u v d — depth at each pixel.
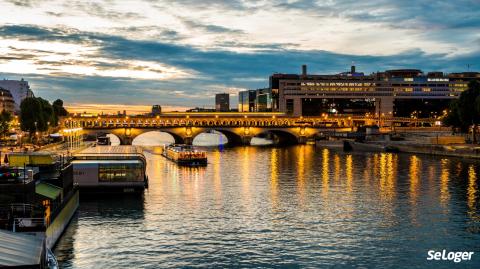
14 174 63.66
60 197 73.44
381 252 65.06
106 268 58.53
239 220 81.94
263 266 59.69
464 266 60.12
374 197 102.94
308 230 75.44
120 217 83.88
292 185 121.12
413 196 103.81
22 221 55.69
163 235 72.56
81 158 111.62
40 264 41.44
